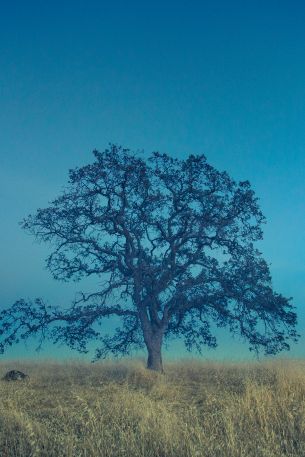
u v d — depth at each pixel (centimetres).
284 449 995
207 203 2492
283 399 1266
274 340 2420
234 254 2494
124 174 2417
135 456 941
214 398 1337
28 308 2391
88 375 2036
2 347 2341
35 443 991
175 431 1025
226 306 2467
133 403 1262
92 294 2433
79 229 2453
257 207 2511
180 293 2397
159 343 2402
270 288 2464
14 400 1377
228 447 938
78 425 1144
